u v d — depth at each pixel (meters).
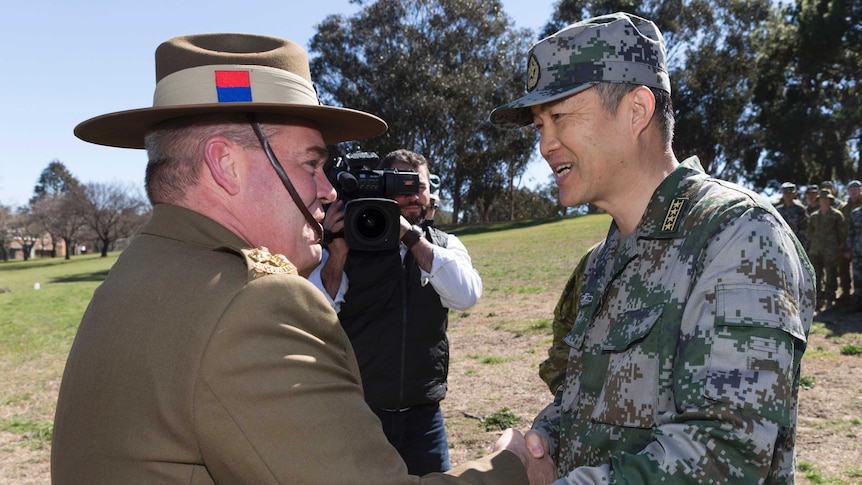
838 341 8.39
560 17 45.75
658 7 43.03
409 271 2.97
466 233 44.50
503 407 6.54
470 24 47.81
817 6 34.94
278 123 1.51
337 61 46.44
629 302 1.61
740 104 43.31
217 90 1.43
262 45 1.53
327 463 1.20
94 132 1.60
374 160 2.87
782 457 1.46
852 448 5.01
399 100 45.03
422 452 3.01
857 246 10.39
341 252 2.84
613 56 1.66
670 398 1.48
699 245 1.50
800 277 1.50
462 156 49.62
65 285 33.56
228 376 1.19
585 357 1.72
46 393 8.75
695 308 1.45
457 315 12.26
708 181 1.62
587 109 1.66
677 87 43.31
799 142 35.72
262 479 1.18
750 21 43.06
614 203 1.74
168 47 1.48
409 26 46.59
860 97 33.62
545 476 1.68
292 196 1.51
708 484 1.31
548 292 14.23
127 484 1.22
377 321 2.90
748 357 1.35
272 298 1.27
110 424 1.25
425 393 2.96
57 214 71.81
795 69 37.19
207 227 1.42
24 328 16.16
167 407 1.20
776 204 12.86
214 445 1.19
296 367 1.24
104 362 1.27
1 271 55.56
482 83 45.75
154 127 1.50
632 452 1.51
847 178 37.41
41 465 5.91
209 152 1.44
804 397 6.23
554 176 1.79
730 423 1.32
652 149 1.72
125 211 71.06
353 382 1.38
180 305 1.26
